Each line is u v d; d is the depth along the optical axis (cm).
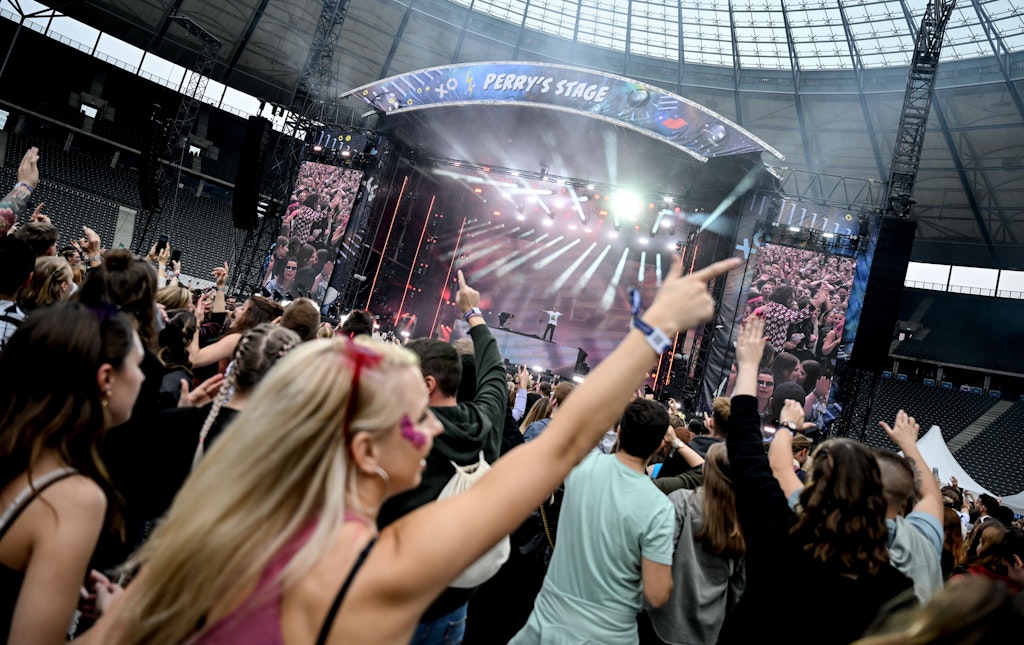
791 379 1567
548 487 113
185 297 426
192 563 97
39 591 133
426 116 2053
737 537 281
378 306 2511
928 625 100
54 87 3325
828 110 2583
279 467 100
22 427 143
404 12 2697
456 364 257
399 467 109
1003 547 322
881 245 1462
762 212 1709
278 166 2127
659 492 273
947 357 3300
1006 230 2925
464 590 249
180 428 224
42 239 397
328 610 94
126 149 3447
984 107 2414
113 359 157
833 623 181
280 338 232
